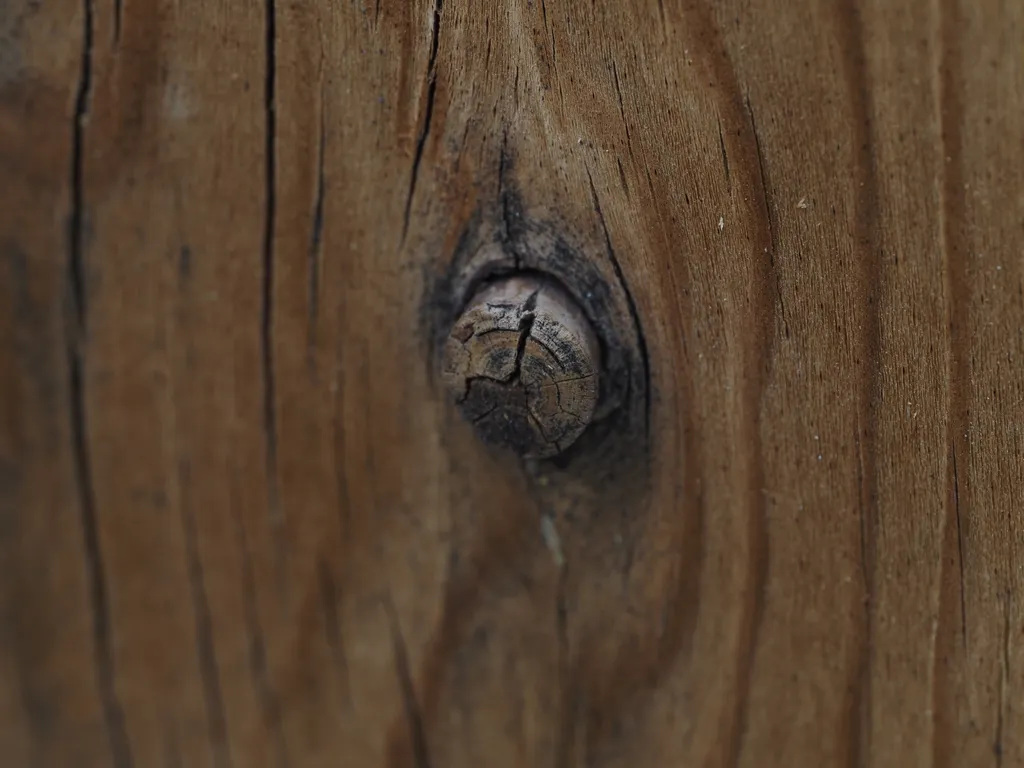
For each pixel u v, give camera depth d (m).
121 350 0.30
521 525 0.30
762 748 0.29
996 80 0.27
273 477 0.30
